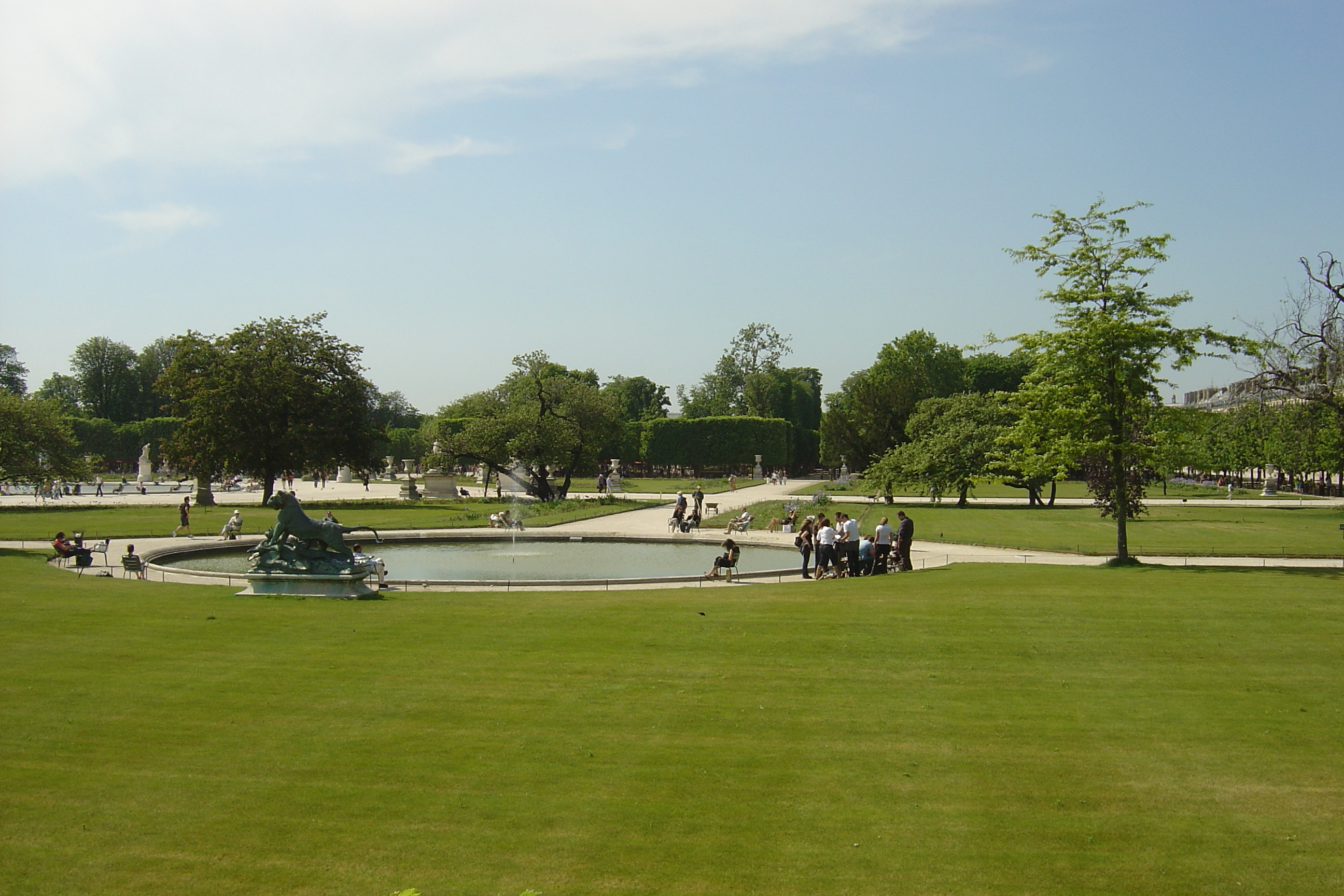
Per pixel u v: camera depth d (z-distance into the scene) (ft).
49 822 30.73
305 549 72.84
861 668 47.88
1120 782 33.63
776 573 89.92
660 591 75.15
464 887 26.63
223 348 207.72
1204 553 103.19
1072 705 41.96
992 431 195.21
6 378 427.74
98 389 458.50
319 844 29.22
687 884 26.78
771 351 504.02
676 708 41.73
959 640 53.01
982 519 159.43
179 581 83.76
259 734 38.55
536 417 214.07
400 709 41.68
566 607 64.90
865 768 34.99
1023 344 93.86
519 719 40.34
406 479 320.29
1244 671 46.70
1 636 54.75
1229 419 186.39
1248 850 28.60
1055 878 27.04
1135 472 88.74
